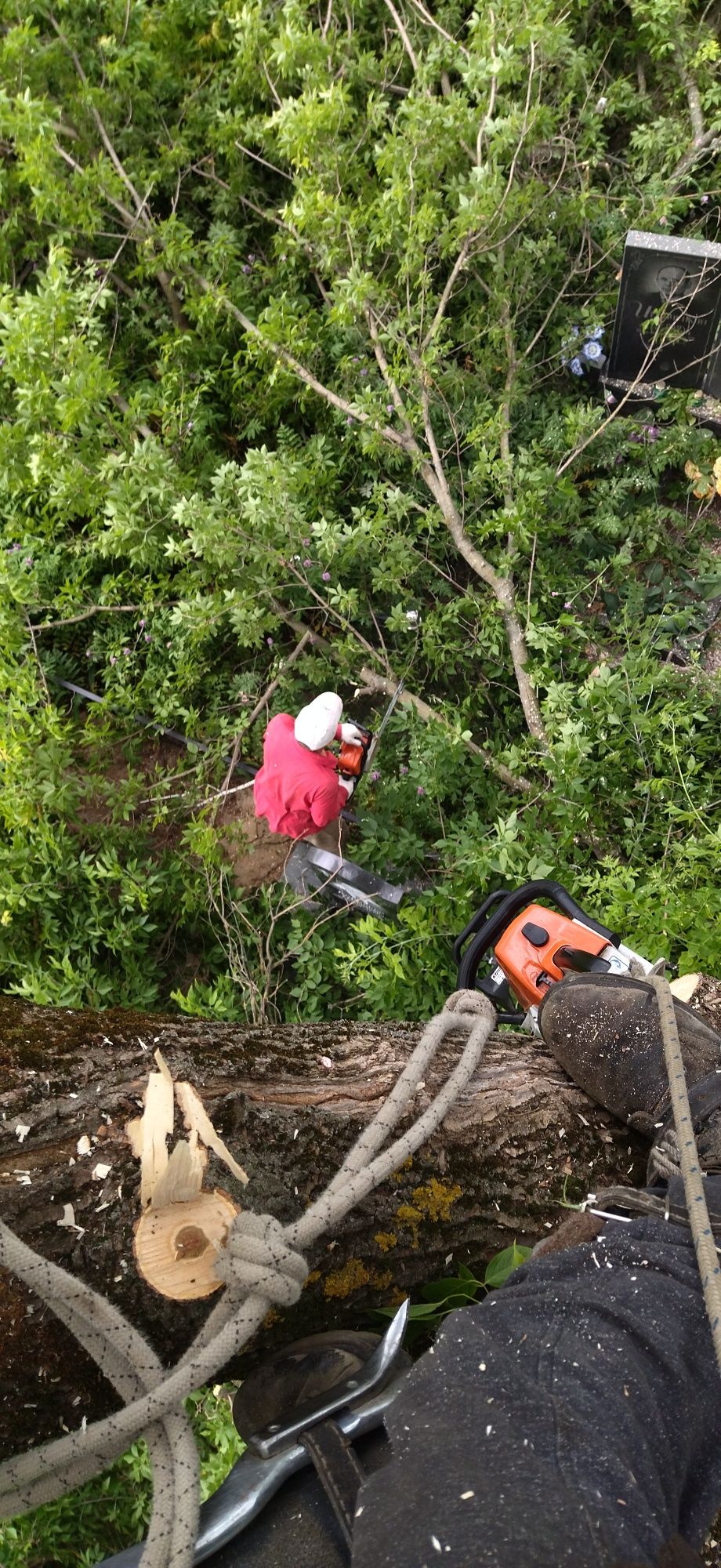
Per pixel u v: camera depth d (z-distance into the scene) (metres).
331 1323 1.66
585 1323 0.96
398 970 3.72
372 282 4.50
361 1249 1.67
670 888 3.50
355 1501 0.99
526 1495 0.76
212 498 4.87
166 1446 0.99
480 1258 1.84
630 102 5.45
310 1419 1.09
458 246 4.54
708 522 5.15
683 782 3.98
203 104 5.75
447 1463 0.81
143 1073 1.57
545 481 4.64
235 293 5.38
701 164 5.52
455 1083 1.45
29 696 4.75
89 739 4.98
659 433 5.07
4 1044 1.54
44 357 4.44
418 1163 1.80
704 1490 0.92
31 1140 1.42
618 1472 0.79
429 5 5.74
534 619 4.66
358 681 5.12
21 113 4.72
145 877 4.68
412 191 4.42
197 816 5.01
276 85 5.48
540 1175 1.93
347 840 4.79
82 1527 2.76
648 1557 0.74
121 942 4.50
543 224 5.05
